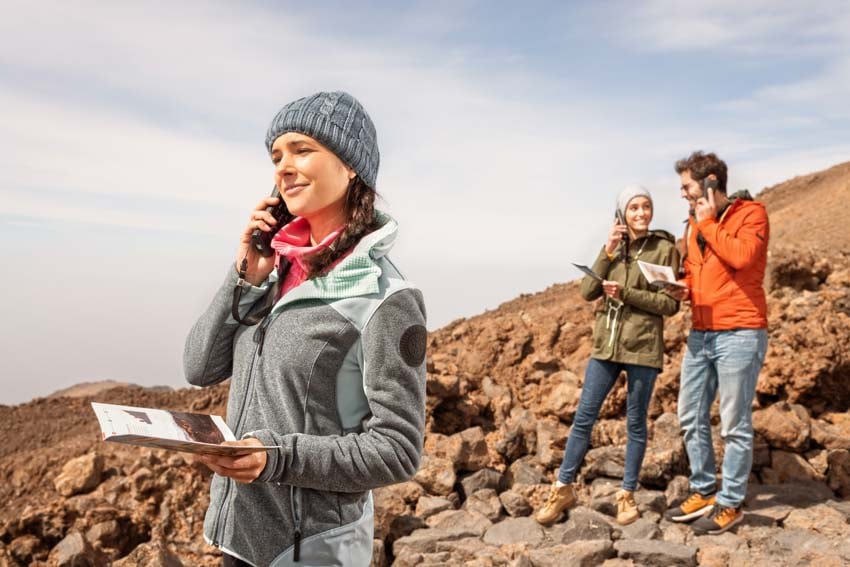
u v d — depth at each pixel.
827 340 6.30
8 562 4.80
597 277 4.81
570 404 6.37
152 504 5.21
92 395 10.70
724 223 4.73
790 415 5.97
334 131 1.80
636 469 4.98
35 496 5.64
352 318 1.74
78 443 6.55
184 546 4.96
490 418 6.64
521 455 6.14
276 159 1.90
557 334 7.36
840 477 5.64
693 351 4.90
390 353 1.74
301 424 1.76
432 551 4.75
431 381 6.48
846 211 17.25
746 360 4.65
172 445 1.53
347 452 1.69
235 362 1.93
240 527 1.76
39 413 9.84
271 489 1.75
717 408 6.23
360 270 1.76
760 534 4.73
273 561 1.75
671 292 4.72
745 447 4.74
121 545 5.02
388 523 4.98
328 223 1.90
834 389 6.39
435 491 5.48
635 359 4.78
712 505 4.94
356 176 1.88
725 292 4.69
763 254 4.67
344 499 1.79
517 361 7.20
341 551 1.78
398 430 1.73
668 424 5.96
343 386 1.78
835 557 4.37
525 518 5.10
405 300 1.78
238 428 1.83
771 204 27.19
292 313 1.79
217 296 2.02
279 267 2.02
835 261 8.42
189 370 2.08
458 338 7.88
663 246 4.89
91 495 5.25
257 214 1.96
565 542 4.83
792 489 5.40
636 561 4.54
